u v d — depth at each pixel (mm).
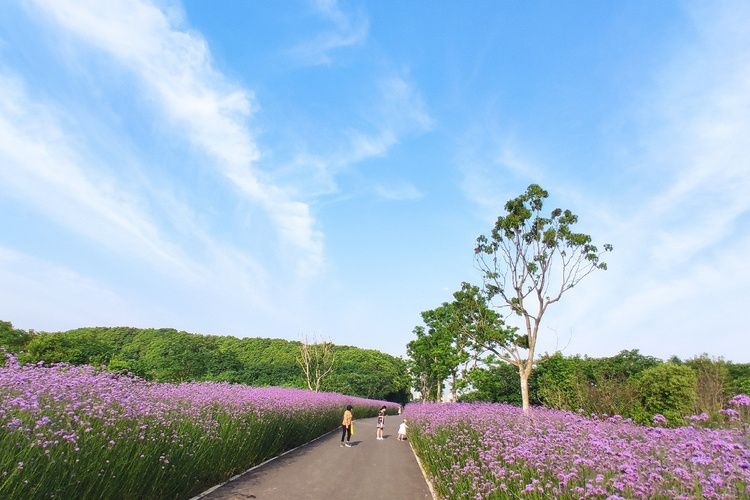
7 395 6180
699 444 5043
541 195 22984
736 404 5777
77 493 5793
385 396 72250
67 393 7113
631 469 4672
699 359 22516
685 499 4094
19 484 4914
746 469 4301
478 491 6766
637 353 43344
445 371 42188
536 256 22594
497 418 11984
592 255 22094
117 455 6773
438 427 13906
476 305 26516
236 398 13906
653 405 20094
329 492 9906
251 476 11297
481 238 24188
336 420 29969
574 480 5219
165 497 7992
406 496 9977
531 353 22266
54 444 5703
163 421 8719
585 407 20219
